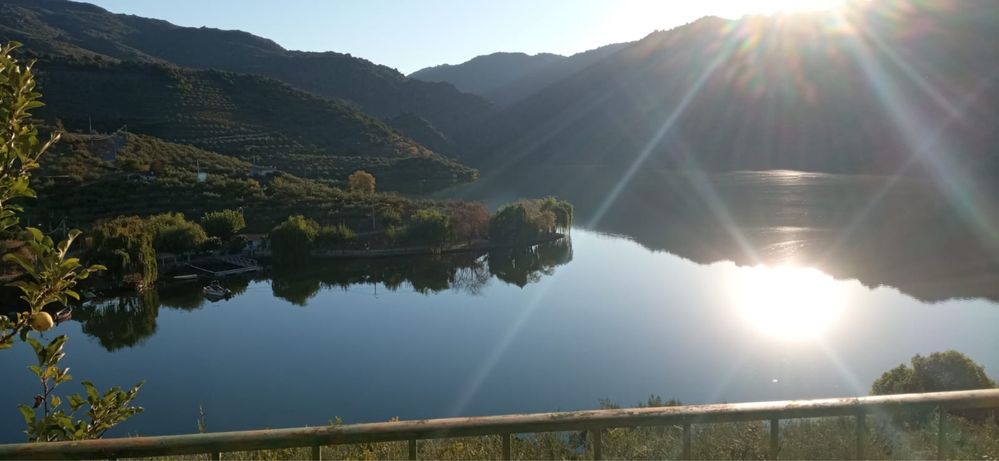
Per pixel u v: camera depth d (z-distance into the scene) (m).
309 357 35.50
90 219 59.28
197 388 30.94
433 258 64.69
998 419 6.30
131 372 33.28
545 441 6.30
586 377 30.11
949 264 47.12
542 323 40.34
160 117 110.44
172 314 44.97
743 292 43.97
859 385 26.41
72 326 41.72
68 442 2.87
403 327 41.38
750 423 5.51
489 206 97.56
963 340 31.09
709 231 69.00
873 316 36.03
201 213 66.12
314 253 63.75
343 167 114.31
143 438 2.94
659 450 5.13
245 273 57.41
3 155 3.87
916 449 4.79
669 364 30.84
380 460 5.28
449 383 30.69
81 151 72.88
